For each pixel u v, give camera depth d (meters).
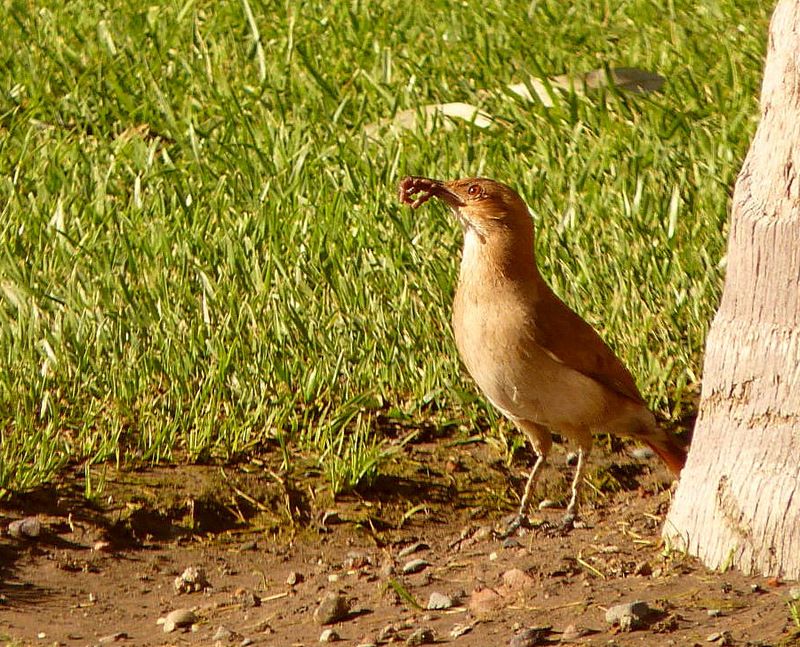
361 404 10.94
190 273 12.19
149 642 7.97
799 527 7.77
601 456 10.63
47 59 16.42
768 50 7.90
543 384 9.27
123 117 15.41
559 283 12.09
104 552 9.27
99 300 11.77
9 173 14.10
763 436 7.94
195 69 16.14
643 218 13.08
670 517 8.57
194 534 9.62
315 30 17.47
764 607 7.46
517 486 10.29
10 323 11.45
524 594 8.09
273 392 11.02
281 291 11.82
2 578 8.84
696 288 11.92
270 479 10.11
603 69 15.98
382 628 7.83
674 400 11.12
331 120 15.24
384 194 13.52
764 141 7.90
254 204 13.29
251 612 8.41
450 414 10.95
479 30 17.31
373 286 12.06
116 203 13.21
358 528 9.77
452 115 15.21
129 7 17.84
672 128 14.73
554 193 13.47
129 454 10.18
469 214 9.30
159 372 11.09
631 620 7.38
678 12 17.98
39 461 9.78
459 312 9.48
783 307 7.81
